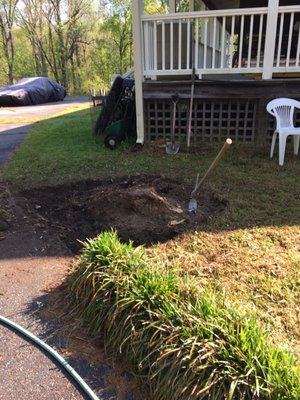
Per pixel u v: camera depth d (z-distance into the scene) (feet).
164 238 10.59
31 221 12.07
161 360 5.76
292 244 9.90
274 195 13.21
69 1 103.55
